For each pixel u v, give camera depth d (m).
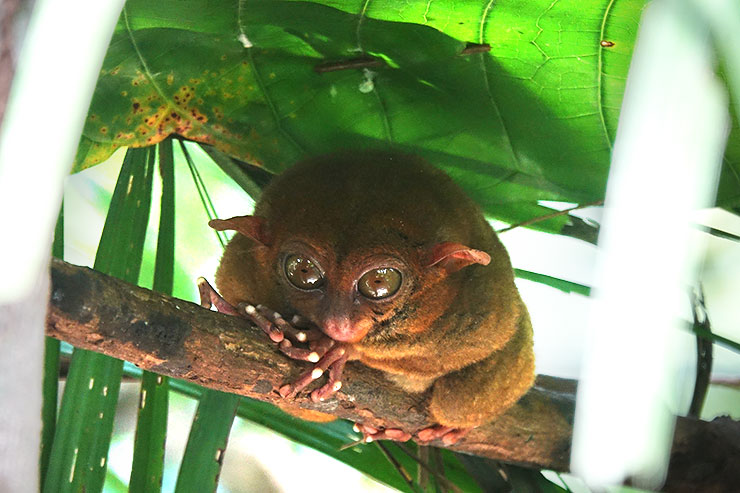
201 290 3.29
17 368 1.05
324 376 3.29
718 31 1.09
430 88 3.90
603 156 3.98
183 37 3.56
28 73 0.92
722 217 4.52
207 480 3.05
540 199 4.29
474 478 4.07
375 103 4.02
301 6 3.41
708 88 1.12
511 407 3.89
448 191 3.89
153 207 5.15
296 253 3.53
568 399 4.06
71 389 2.88
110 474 5.52
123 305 2.49
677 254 1.13
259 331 2.94
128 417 5.94
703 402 3.96
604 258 1.15
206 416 3.12
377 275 3.48
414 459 3.82
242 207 5.27
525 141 4.05
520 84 3.73
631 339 1.14
